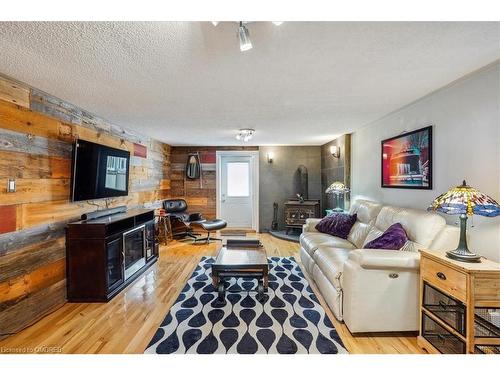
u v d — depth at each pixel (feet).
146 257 12.58
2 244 7.04
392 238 8.06
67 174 9.48
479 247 7.10
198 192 21.71
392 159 11.25
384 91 8.55
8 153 7.22
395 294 7.14
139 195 15.71
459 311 5.95
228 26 4.84
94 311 8.52
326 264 8.85
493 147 6.73
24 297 7.63
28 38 5.18
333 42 5.46
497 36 5.24
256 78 7.39
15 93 7.43
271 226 21.62
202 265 13.12
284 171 21.58
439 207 6.33
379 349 6.62
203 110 10.70
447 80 7.63
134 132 15.07
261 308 8.71
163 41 5.37
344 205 16.20
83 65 6.48
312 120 12.58
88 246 9.17
